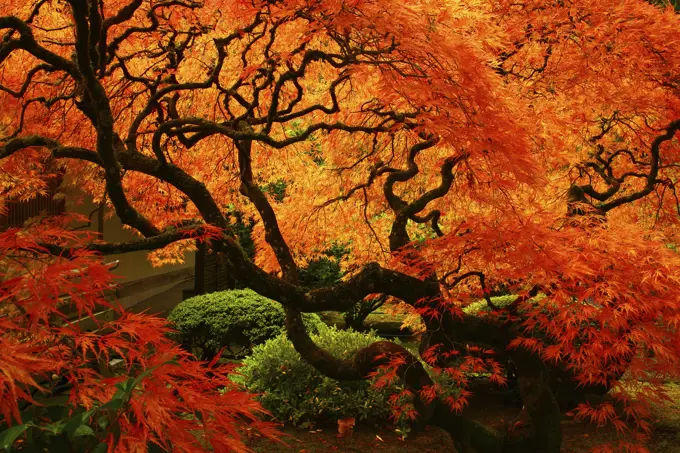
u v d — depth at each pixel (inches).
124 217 173.8
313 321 330.0
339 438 242.1
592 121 236.5
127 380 58.0
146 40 236.7
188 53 254.8
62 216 156.6
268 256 277.0
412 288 185.9
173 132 192.2
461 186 213.3
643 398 159.0
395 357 197.2
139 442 54.1
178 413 65.9
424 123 155.6
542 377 182.9
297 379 261.3
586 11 204.1
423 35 135.9
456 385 272.4
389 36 142.9
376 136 228.1
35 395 75.7
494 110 149.9
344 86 245.3
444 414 193.2
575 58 206.2
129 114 262.7
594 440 242.5
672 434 247.0
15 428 51.4
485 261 167.6
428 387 189.8
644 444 236.2
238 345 338.0
